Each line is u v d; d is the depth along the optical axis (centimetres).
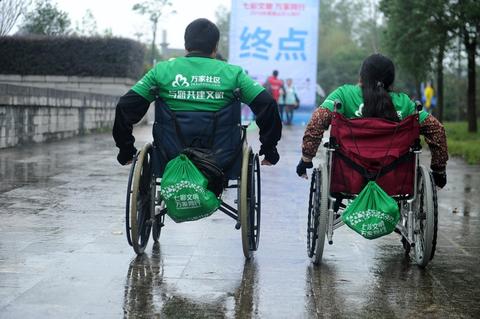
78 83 2267
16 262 465
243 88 466
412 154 466
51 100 1437
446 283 446
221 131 466
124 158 501
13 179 855
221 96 464
